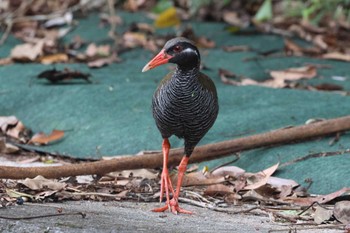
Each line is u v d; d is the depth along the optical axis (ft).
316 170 33.19
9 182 31.01
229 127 38.14
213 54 54.39
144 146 37.06
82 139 38.58
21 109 42.50
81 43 55.83
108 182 32.86
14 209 26.45
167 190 29.71
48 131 40.22
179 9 66.69
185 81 28.55
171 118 29.27
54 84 45.27
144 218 26.99
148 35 58.44
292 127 36.27
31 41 55.57
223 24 63.05
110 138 38.04
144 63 51.67
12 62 50.37
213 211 29.48
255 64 51.60
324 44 55.36
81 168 31.89
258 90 43.50
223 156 34.94
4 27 59.11
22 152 38.32
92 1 65.77
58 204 28.35
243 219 28.09
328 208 29.07
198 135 29.81
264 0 65.77
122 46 55.26
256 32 60.29
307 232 25.99
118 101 41.68
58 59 51.21
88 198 30.19
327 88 45.68
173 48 28.58
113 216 26.58
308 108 40.32
